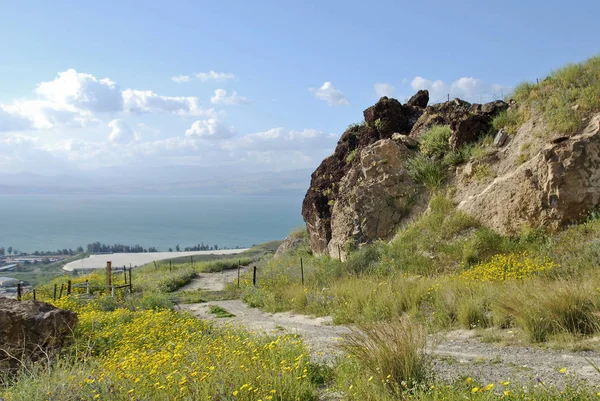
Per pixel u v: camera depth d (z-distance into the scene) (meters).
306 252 29.58
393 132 24.12
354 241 20.16
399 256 16.52
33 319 8.41
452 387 4.85
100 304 15.66
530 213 14.46
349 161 25.69
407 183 19.77
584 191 13.55
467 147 18.77
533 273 11.24
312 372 6.24
